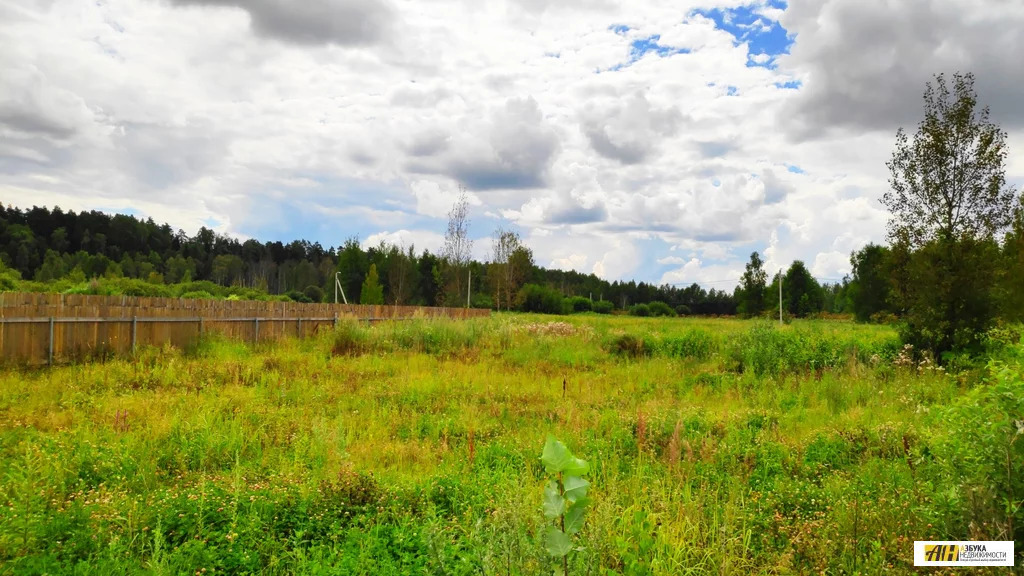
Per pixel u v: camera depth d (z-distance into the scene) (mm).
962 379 11883
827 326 29594
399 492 5801
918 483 5262
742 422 9188
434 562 3846
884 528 4625
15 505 4750
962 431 4449
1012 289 16922
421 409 10664
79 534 4613
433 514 4828
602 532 3695
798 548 4590
